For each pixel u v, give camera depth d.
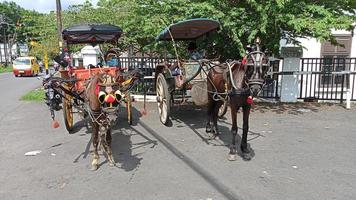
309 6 9.96
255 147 7.21
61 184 5.46
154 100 12.80
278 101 12.46
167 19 10.96
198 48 10.57
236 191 5.13
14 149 7.28
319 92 12.80
